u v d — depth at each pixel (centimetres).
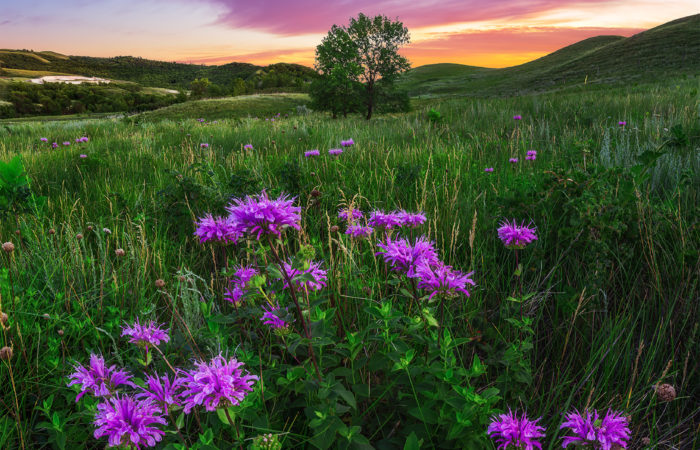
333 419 155
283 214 161
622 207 296
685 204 343
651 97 1155
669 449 184
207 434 141
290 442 176
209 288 279
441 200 423
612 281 275
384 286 277
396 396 193
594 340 236
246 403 149
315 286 202
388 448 170
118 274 286
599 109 1038
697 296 243
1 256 314
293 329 200
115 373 153
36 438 184
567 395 209
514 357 200
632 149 562
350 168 557
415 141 791
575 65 6250
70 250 304
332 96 3578
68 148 968
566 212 308
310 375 178
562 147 619
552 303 274
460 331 238
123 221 398
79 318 240
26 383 198
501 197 346
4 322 204
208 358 199
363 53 3588
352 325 238
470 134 836
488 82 8225
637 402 200
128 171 631
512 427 146
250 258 258
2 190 398
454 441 167
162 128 1545
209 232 210
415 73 12519
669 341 232
